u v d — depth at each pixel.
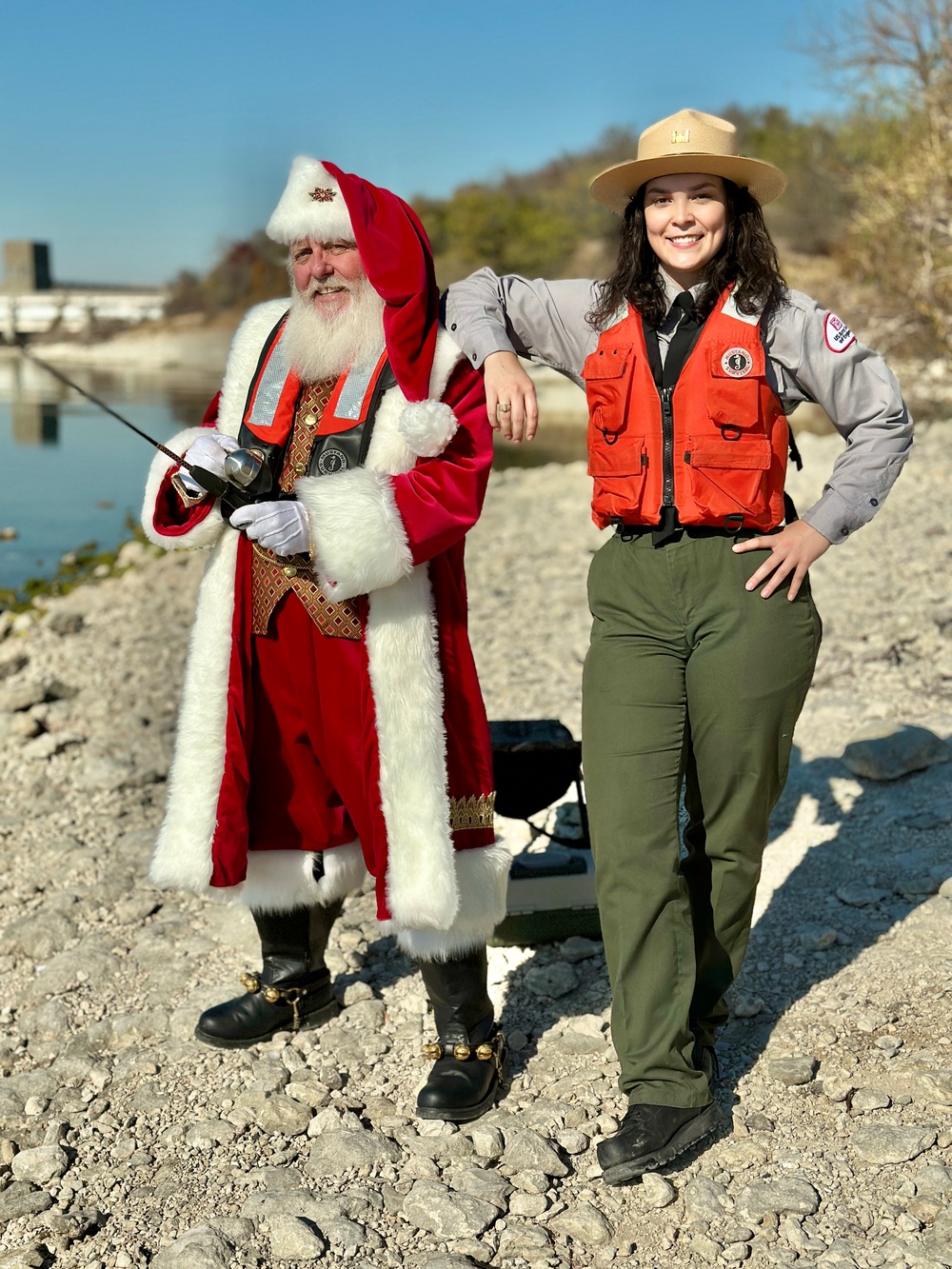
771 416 2.88
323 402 3.24
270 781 3.43
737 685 2.86
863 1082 3.24
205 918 4.43
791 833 4.57
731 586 2.87
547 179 63.31
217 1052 3.57
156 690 7.27
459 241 53.22
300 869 3.49
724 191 2.90
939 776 4.73
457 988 3.27
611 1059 3.45
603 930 3.00
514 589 9.30
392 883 3.10
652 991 2.95
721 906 3.05
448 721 3.19
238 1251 2.76
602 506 2.97
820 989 3.64
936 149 13.34
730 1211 2.85
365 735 3.14
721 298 2.89
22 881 4.76
